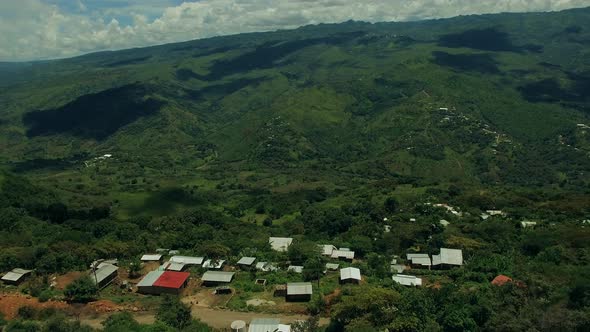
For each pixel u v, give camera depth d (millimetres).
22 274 88688
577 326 52844
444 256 100312
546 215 135250
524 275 75125
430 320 59250
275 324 66062
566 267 79562
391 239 114938
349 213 155000
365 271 93938
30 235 120625
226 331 68312
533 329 53688
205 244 111750
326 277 90375
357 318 61969
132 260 101062
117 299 79500
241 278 90438
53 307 74625
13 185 171375
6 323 67375
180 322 69438
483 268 88562
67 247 101812
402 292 72125
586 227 114750
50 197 179125
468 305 61438
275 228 152000
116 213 183625
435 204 153875
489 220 129625
